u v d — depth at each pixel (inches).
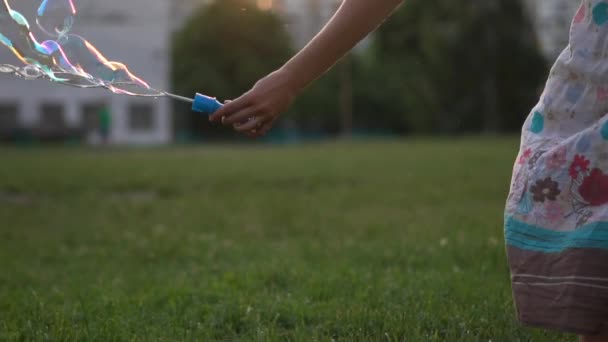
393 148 1061.1
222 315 149.6
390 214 343.9
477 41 1670.8
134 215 368.2
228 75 2016.5
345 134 1966.0
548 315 81.0
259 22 2003.0
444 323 138.9
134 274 219.3
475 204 372.8
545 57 1708.9
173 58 1995.6
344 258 225.9
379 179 542.9
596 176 80.3
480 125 1776.6
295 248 252.1
